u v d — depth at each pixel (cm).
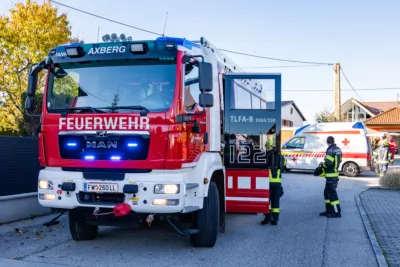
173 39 604
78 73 621
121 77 603
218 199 688
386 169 1936
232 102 783
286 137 3169
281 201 1228
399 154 4144
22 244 688
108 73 609
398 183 1489
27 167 961
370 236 751
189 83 611
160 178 558
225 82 787
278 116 777
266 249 677
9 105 2034
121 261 600
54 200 597
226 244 707
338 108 2991
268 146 775
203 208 665
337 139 2034
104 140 580
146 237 752
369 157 1980
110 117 578
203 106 581
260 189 766
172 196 555
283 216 984
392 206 1102
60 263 586
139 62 601
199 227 662
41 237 738
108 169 581
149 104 580
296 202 1208
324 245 704
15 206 855
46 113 617
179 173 565
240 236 772
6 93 2042
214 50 746
